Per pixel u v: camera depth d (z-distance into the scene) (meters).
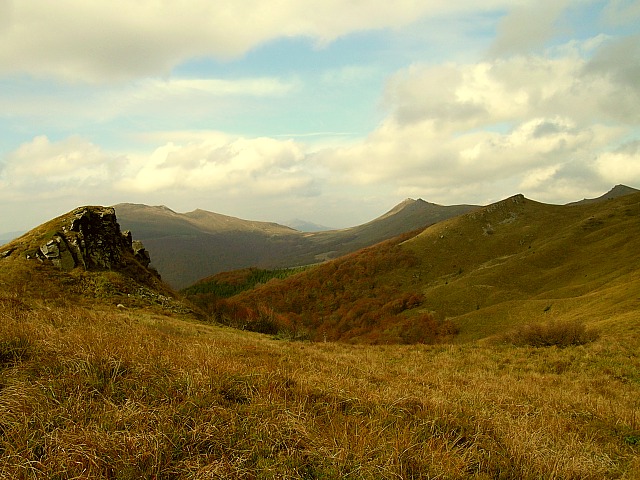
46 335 8.88
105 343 8.95
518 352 23.27
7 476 4.63
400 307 113.19
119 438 5.40
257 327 49.22
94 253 41.00
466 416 8.59
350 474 5.44
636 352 20.11
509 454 6.96
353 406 8.23
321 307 135.50
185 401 6.77
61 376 7.05
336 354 20.53
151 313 33.91
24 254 36.09
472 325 73.94
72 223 40.78
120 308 32.62
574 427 9.62
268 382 8.53
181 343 12.17
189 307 44.78
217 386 7.66
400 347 27.39
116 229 50.38
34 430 5.48
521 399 12.03
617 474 7.11
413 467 5.89
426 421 7.72
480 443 7.19
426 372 16.34
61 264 36.59
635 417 10.37
